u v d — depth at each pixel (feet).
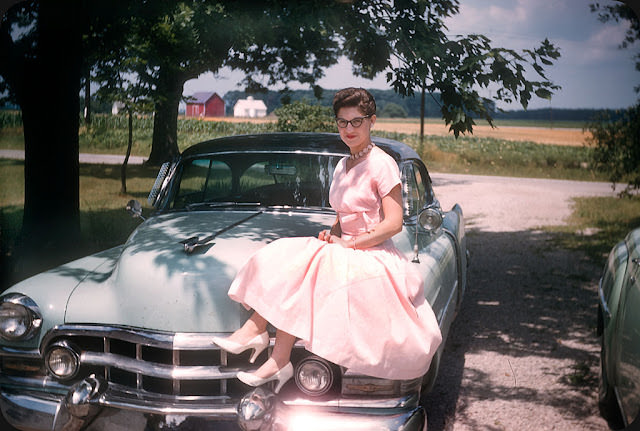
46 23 18.95
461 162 76.79
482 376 12.96
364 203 8.18
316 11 15.31
